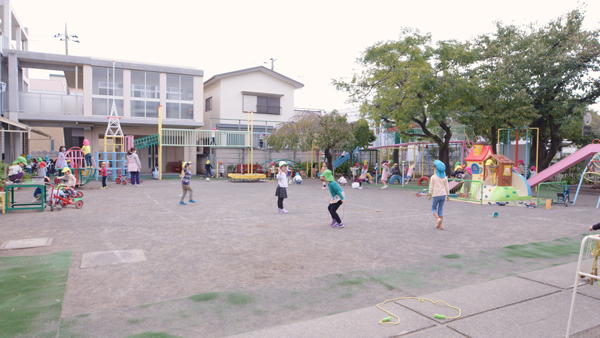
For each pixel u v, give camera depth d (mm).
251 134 26688
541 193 18234
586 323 3855
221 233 8242
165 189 18141
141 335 3480
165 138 28125
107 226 8766
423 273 5605
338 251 6832
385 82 20594
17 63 23094
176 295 4574
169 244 7156
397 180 24859
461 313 4066
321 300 4477
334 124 25266
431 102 20000
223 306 4242
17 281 4961
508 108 20844
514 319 3934
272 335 3480
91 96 25234
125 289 4746
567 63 19859
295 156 31203
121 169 21406
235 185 21312
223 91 31344
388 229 9031
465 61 20109
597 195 18828
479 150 16000
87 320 3803
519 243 7707
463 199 15656
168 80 27547
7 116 22875
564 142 31062
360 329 3637
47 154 28297
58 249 6652
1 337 3377
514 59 20516
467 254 6754
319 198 15523
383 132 32125
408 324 3770
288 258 6316
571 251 7047
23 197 13969
